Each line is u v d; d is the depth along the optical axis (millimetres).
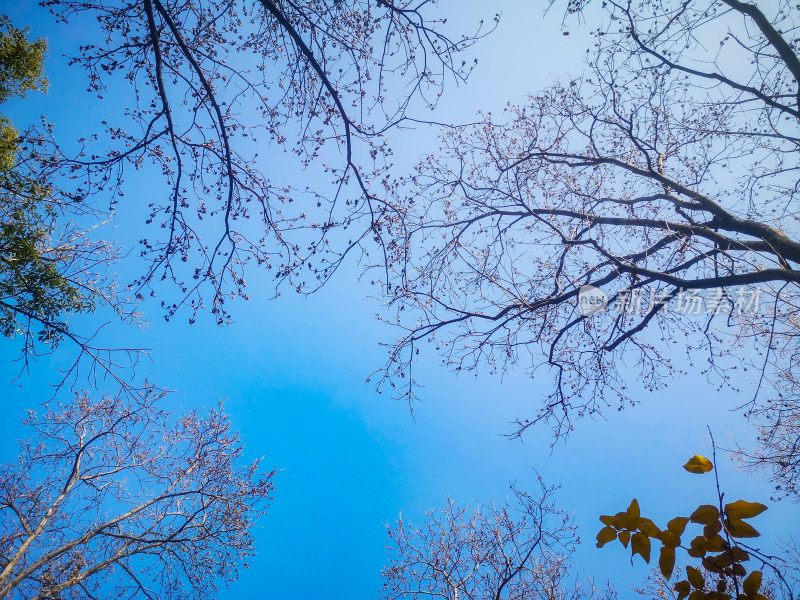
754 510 1617
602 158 8359
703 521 1654
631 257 7527
